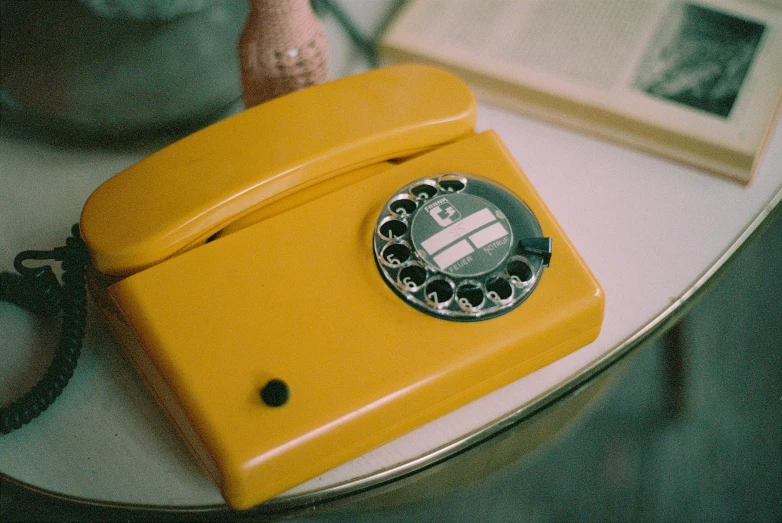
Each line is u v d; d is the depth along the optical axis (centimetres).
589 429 110
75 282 55
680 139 62
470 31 68
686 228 60
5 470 52
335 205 54
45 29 56
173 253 52
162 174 53
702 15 69
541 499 105
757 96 64
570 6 69
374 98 56
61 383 53
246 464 47
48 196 62
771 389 111
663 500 104
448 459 53
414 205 54
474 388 51
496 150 56
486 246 52
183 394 48
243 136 54
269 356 49
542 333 51
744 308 117
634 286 58
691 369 112
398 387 49
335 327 50
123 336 53
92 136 63
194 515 51
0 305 57
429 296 51
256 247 52
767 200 62
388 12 71
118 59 58
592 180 63
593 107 63
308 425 48
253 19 56
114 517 51
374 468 52
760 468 106
